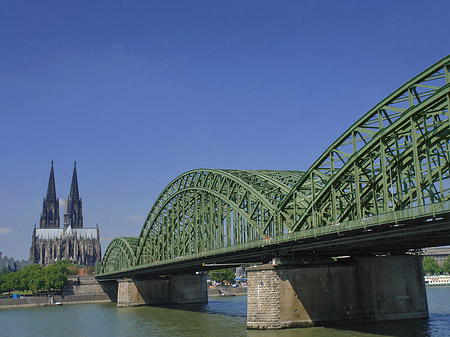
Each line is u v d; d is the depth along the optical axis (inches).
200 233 4055.1
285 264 2620.6
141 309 4931.1
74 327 3619.6
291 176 3149.6
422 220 1780.3
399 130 2042.3
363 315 2674.7
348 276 2699.3
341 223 2112.5
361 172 2234.3
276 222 2819.9
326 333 2341.3
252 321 2628.0
